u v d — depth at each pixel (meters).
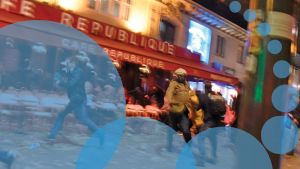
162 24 15.55
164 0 15.29
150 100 10.93
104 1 12.90
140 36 11.34
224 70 19.67
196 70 12.80
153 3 14.90
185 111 6.79
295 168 6.96
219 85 15.03
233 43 20.53
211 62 18.62
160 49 12.34
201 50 17.91
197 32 17.50
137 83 12.31
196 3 16.77
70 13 9.05
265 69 1.92
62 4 11.16
